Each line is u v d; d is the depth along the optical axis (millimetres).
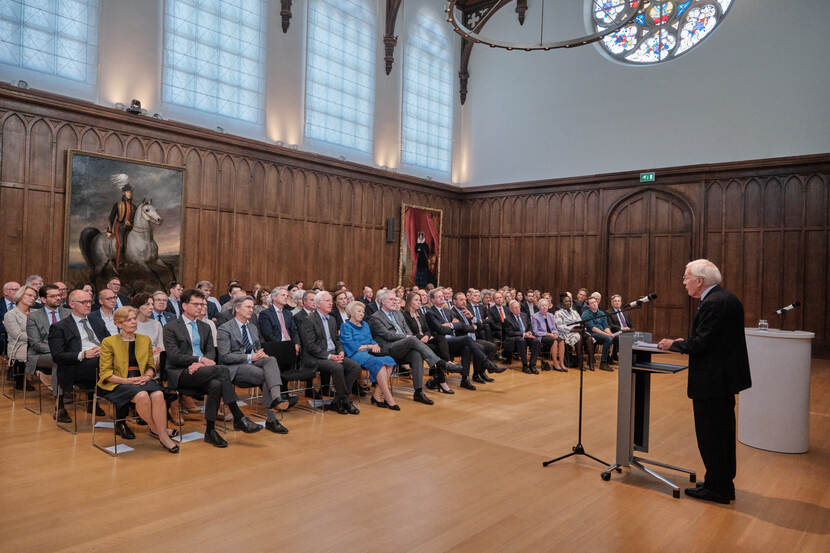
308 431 5211
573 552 2961
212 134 10781
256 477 3973
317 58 12914
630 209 13648
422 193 15398
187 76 10656
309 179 12664
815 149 11375
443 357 7129
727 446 3672
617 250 13828
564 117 14797
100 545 2908
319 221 12867
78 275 9094
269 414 5188
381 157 14461
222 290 11078
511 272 15594
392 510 3453
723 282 12281
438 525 3256
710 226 12477
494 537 3117
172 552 2850
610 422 5711
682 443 5094
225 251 11133
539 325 8992
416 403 6457
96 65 9469
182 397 5812
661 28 13500
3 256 8461
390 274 14578
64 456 4301
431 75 15836
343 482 3916
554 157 14953
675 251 12969
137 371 4684
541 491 3832
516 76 15695
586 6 14383
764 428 4934
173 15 10438
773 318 11703
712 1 12734
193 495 3609
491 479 4047
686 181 12781
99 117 9359
